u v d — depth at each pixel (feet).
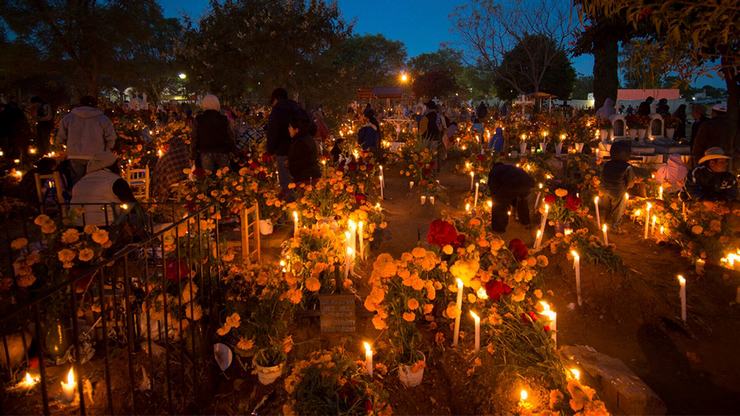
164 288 10.23
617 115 46.26
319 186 19.84
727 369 12.83
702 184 20.88
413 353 11.61
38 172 21.34
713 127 25.54
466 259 13.07
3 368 10.45
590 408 9.30
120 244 13.35
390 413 9.67
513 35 83.46
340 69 46.26
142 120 61.87
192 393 10.66
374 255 19.60
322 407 9.36
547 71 116.26
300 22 41.11
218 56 40.88
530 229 23.49
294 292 11.76
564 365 11.51
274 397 10.91
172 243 12.93
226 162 24.49
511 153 51.08
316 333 13.12
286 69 41.91
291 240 15.80
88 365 11.00
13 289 11.31
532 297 13.60
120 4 64.18
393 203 31.27
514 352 11.50
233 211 17.49
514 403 10.56
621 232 23.09
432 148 41.81
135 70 70.59
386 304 12.12
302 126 21.72
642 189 26.37
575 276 16.39
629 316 15.11
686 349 13.79
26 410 9.61
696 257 18.29
